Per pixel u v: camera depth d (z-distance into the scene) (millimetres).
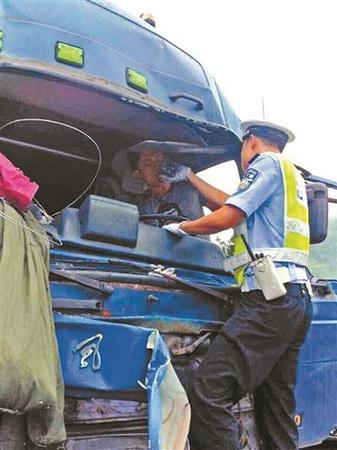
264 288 2246
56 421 1740
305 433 2824
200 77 2904
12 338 1683
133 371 1879
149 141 2947
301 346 2645
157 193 3039
